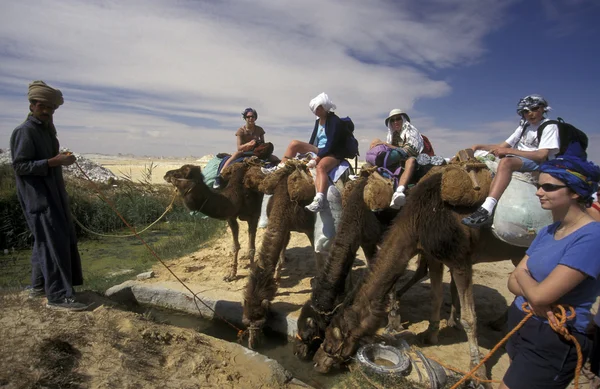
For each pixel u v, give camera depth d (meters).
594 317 2.63
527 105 4.67
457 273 4.27
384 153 5.32
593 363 2.66
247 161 7.14
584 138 4.31
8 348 4.07
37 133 4.81
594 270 2.42
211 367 4.29
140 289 6.64
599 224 2.51
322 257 6.01
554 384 2.68
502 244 4.52
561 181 2.51
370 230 5.12
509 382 2.82
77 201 12.21
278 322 5.74
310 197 5.61
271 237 5.45
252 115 8.47
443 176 4.23
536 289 2.54
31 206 4.82
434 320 5.06
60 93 5.01
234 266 7.21
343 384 4.33
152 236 11.64
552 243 2.67
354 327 4.30
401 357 4.32
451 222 4.14
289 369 4.80
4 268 8.69
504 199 4.29
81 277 5.59
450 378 4.18
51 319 4.75
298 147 6.31
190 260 8.64
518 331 2.86
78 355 4.17
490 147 5.14
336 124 5.84
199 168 6.49
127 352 4.29
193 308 6.30
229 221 7.25
